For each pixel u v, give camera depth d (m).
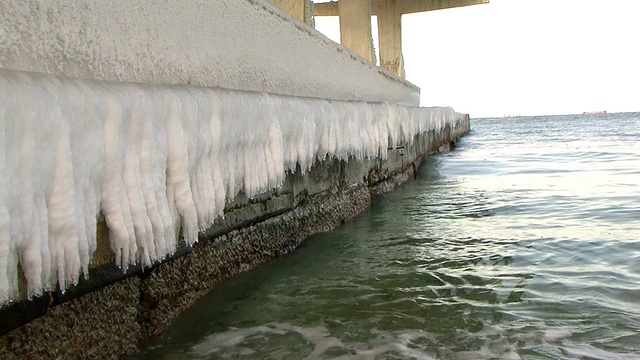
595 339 2.89
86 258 2.05
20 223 1.74
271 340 3.01
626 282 3.75
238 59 4.19
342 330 3.14
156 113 2.45
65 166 1.91
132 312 2.77
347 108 5.57
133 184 2.30
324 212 5.77
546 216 6.32
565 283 3.79
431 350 2.85
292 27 5.31
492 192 8.59
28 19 2.17
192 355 2.83
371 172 7.95
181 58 3.39
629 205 6.75
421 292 3.74
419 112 10.80
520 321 3.17
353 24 11.34
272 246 4.49
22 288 1.96
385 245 5.12
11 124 1.70
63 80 2.01
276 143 3.74
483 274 4.09
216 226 3.60
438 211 7.00
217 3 3.83
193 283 3.33
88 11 2.54
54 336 2.23
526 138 28.12
